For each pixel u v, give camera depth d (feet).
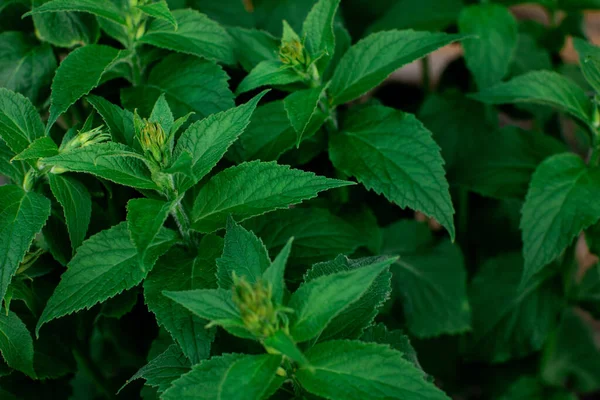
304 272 3.51
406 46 3.59
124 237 3.33
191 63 3.61
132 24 3.56
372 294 3.30
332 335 3.26
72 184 3.41
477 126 4.26
